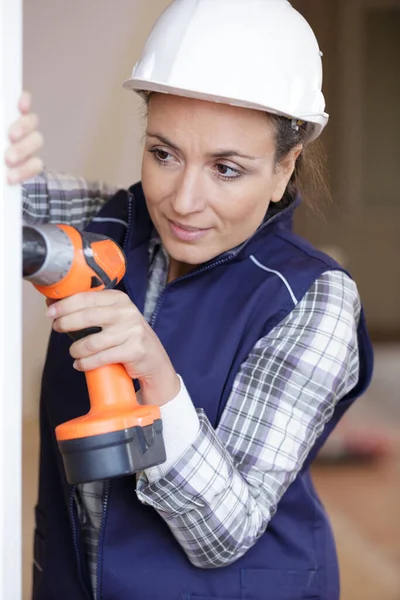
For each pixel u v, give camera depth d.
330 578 1.16
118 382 0.85
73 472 0.80
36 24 2.18
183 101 0.96
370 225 5.41
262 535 1.12
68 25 2.17
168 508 0.97
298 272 1.10
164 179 1.01
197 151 0.97
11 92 0.68
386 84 5.29
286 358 1.05
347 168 5.34
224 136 0.96
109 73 2.18
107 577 1.08
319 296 1.09
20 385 0.71
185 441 0.93
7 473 0.70
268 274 1.12
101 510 1.13
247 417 1.04
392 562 2.53
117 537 1.08
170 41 0.99
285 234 1.18
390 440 3.54
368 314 5.52
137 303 1.14
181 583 1.08
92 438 0.79
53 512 1.21
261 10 1.00
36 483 2.81
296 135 1.06
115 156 2.20
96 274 0.83
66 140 2.22
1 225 0.68
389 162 5.37
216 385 1.07
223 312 1.11
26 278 0.81
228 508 0.98
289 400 1.04
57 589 1.19
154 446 0.83
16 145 0.68
